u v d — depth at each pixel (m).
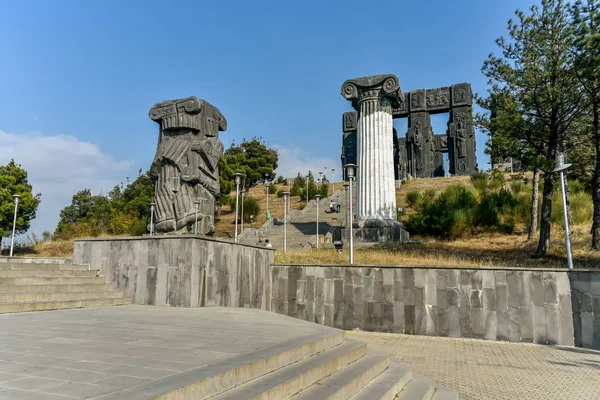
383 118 25.19
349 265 13.36
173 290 10.52
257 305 13.24
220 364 4.01
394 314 12.62
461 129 51.31
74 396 2.99
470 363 8.73
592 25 15.35
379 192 24.45
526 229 23.28
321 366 5.03
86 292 10.37
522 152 18.75
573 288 11.02
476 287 11.91
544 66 16.92
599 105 17.30
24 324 6.97
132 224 36.31
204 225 12.53
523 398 6.43
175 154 12.49
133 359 4.24
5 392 3.09
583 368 8.34
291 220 33.62
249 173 55.19
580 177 20.47
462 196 26.53
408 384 6.49
